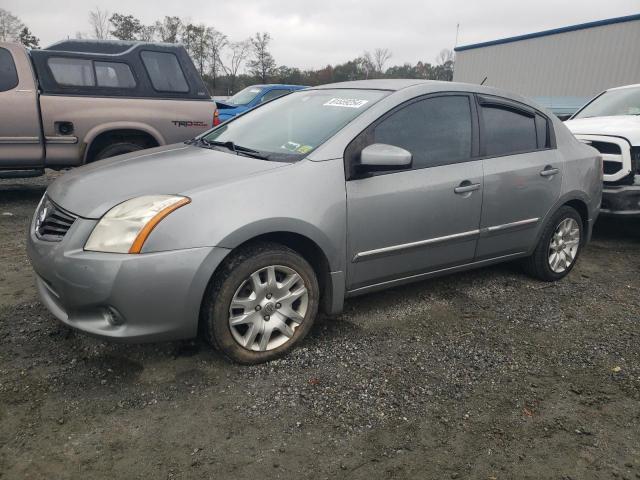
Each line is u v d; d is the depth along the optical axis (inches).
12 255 186.1
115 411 100.5
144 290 102.1
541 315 151.5
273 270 116.4
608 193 222.7
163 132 270.4
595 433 100.0
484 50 998.4
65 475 84.4
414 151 138.0
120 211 105.4
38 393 104.5
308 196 118.5
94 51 266.5
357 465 89.4
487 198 150.6
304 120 141.9
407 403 106.8
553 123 173.9
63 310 110.7
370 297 158.9
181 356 119.9
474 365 122.4
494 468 90.0
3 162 243.0
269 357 118.9
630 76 762.8
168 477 85.0
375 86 148.2
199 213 106.3
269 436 95.5
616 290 174.6
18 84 240.5
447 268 151.6
